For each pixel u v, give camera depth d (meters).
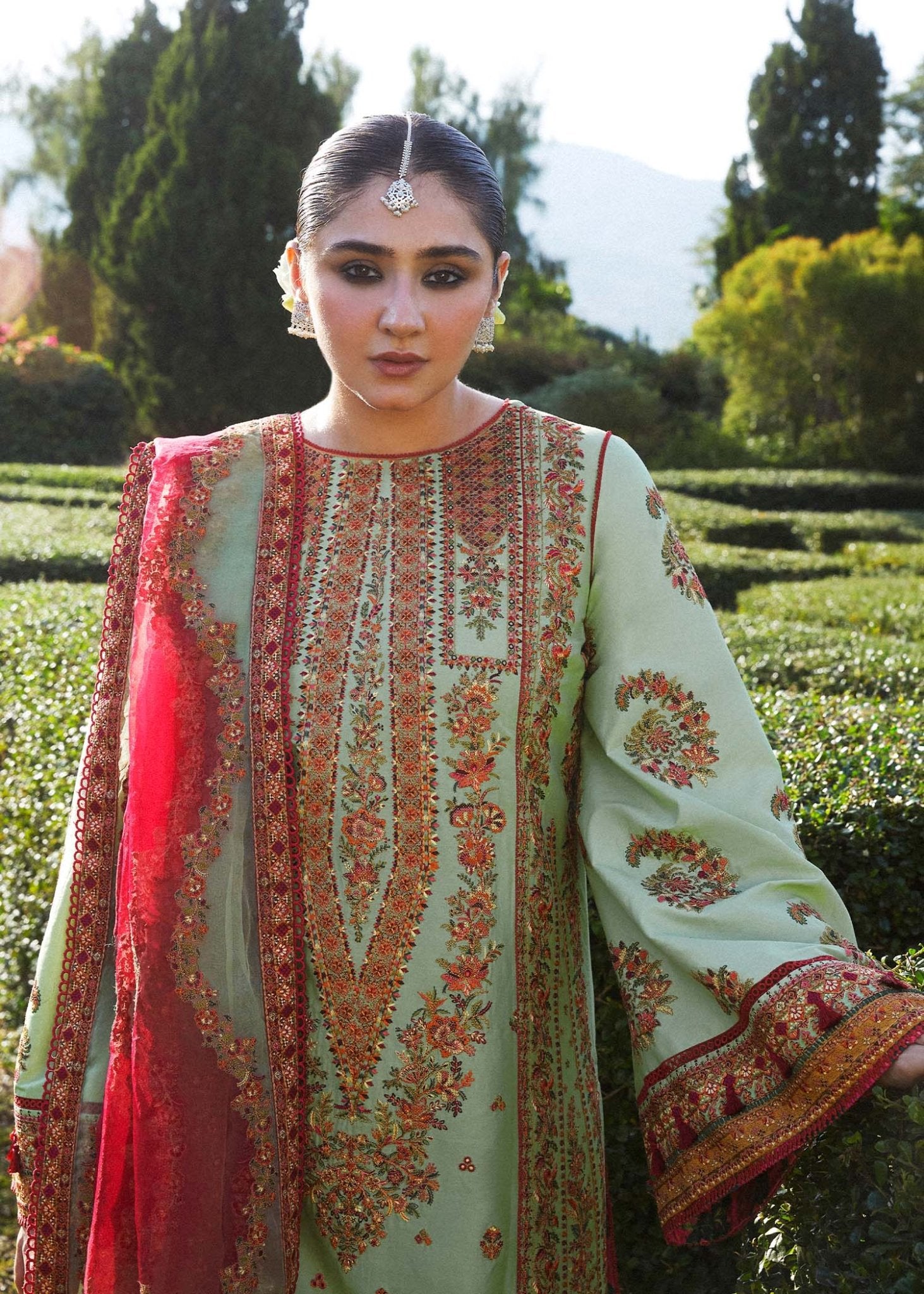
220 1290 1.53
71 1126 1.66
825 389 19.84
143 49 19.78
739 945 1.44
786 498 15.79
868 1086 1.30
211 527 1.65
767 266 19.84
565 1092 1.67
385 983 1.54
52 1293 1.67
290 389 18.53
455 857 1.54
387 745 1.53
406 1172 1.56
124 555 1.70
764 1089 1.40
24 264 21.78
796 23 24.28
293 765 1.55
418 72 23.55
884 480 15.87
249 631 1.60
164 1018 1.56
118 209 18.55
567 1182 1.67
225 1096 1.56
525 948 1.58
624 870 1.54
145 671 1.61
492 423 1.67
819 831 2.63
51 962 1.69
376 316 1.51
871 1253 1.31
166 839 1.57
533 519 1.60
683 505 13.45
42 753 3.82
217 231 17.88
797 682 5.23
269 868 1.56
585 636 1.63
